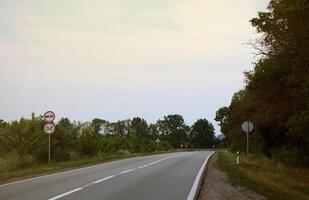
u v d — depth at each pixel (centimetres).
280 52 2991
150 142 8731
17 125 3591
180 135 17388
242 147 6531
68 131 4397
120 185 1891
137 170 2800
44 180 2100
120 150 5928
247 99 4906
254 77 3866
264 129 4606
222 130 10019
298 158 3653
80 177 2269
